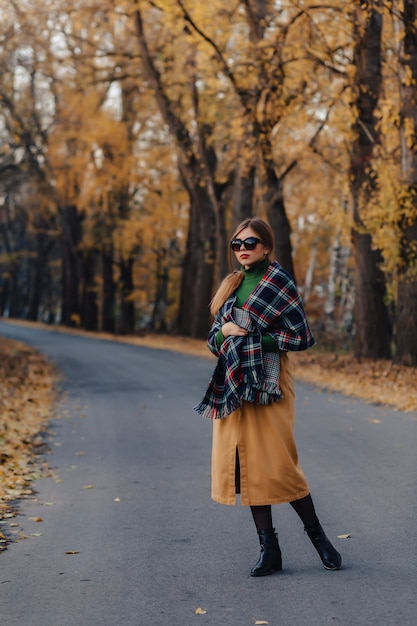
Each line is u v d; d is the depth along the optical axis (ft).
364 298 69.21
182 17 71.15
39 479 26.43
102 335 158.71
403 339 59.62
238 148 81.66
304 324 14.96
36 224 217.15
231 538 18.15
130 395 53.36
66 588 14.83
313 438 32.22
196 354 99.25
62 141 149.18
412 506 20.16
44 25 98.63
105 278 172.35
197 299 125.80
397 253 57.57
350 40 63.46
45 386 61.36
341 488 22.74
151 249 162.91
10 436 34.68
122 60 102.99
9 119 144.87
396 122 55.93
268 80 68.03
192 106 102.58
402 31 54.19
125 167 141.90
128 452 31.48
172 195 141.90
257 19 71.61
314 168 92.73
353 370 61.57
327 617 12.60
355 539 17.35
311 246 148.77
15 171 149.89
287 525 19.06
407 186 56.13
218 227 106.32
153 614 13.20
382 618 12.42
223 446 15.25
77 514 21.15
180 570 15.74
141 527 19.51
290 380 15.39
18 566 16.40
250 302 15.01
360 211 60.18
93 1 94.27
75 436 36.52
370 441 30.78
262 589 14.20
